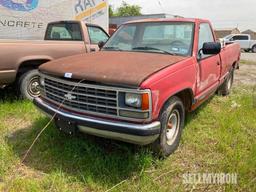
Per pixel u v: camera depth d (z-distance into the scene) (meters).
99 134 3.52
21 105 5.86
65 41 6.74
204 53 4.64
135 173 3.59
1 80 5.70
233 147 4.30
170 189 3.30
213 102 6.63
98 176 3.50
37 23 12.61
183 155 4.08
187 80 4.11
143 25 5.09
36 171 3.64
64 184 3.36
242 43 31.44
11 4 11.68
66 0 13.48
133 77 3.31
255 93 7.67
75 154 3.91
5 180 3.43
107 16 15.54
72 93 3.63
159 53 4.50
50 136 4.44
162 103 3.52
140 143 3.38
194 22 4.88
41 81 4.19
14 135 4.64
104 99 3.41
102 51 4.85
